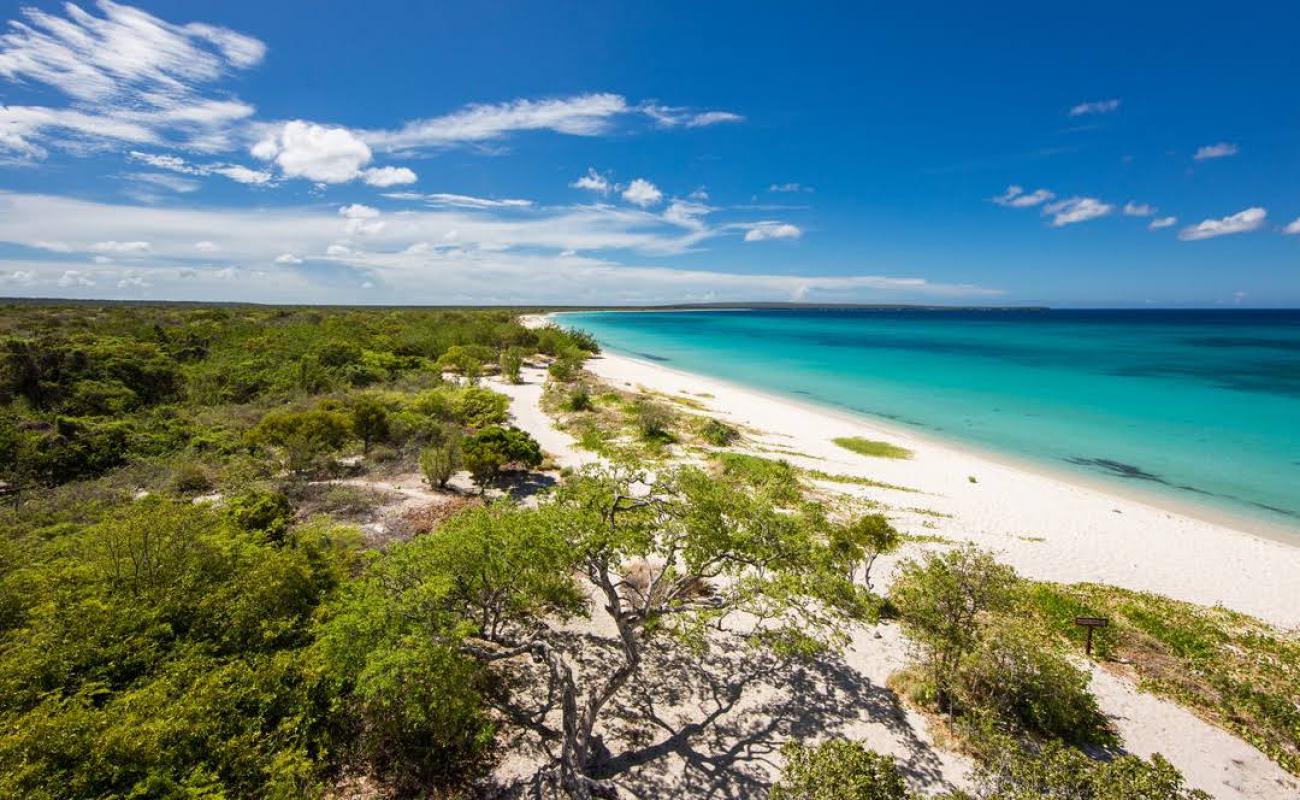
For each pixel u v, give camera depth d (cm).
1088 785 820
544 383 5141
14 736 768
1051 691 1212
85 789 759
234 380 3772
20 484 2084
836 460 3194
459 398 3809
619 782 1052
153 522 1259
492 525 1191
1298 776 1152
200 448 2627
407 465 2611
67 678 955
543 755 1093
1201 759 1180
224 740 903
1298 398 4894
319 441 2575
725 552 1169
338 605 1151
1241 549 2186
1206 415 4341
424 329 6838
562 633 1473
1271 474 3041
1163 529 2356
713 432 3388
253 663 1045
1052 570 2003
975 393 5388
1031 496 2703
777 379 6366
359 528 1889
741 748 1143
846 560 1777
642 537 1147
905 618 1512
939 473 3023
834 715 1239
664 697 1273
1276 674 1462
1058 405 4781
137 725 838
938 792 1048
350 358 4709
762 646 1439
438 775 1022
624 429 3509
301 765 888
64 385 3030
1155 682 1407
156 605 1117
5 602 1118
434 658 951
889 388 5716
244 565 1273
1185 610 1756
